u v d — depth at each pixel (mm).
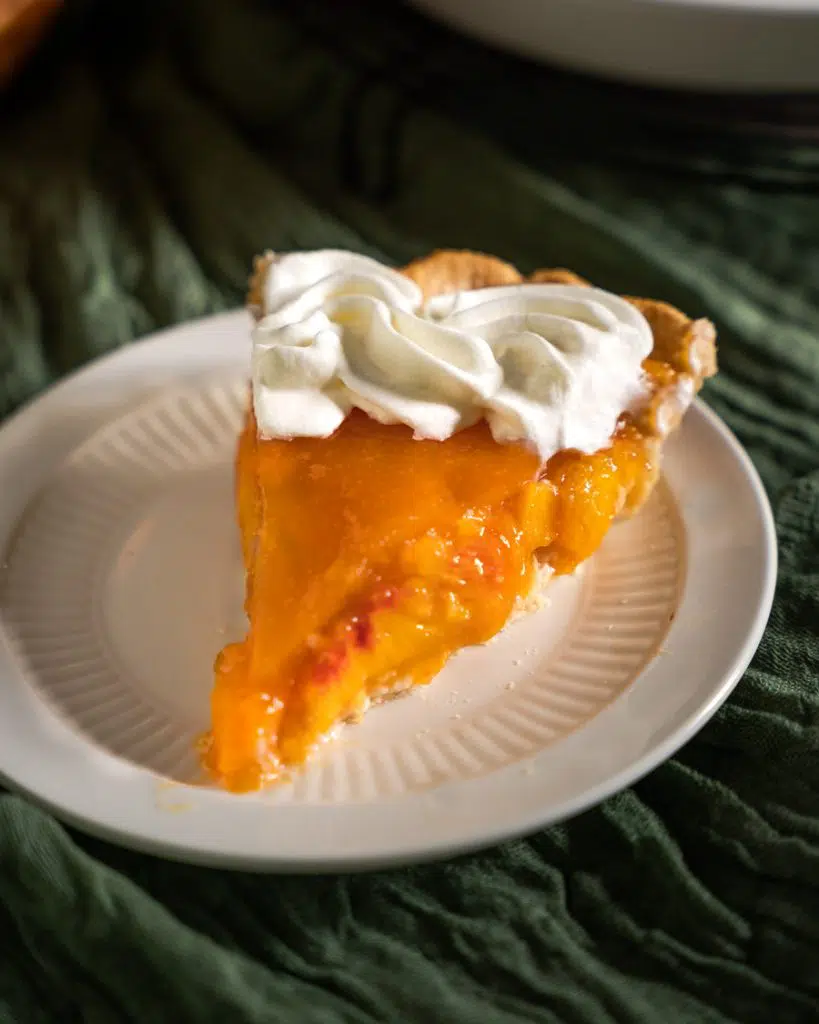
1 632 331
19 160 478
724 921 290
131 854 302
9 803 300
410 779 302
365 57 487
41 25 470
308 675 316
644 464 348
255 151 488
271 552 324
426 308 351
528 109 477
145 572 350
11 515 358
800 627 338
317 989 282
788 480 378
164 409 388
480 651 333
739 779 313
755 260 455
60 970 283
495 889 297
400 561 323
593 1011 277
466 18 448
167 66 502
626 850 301
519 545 333
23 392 413
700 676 309
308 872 281
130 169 478
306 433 326
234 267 448
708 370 357
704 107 468
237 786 302
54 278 441
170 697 322
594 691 317
